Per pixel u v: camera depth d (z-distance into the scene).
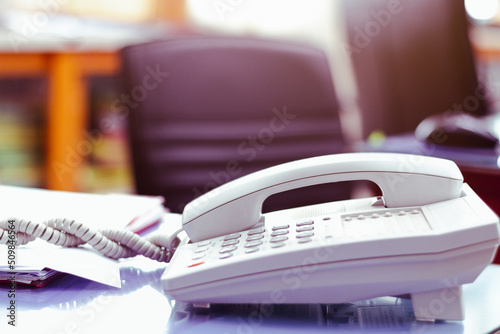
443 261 0.49
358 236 0.50
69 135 2.63
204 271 0.53
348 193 1.43
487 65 2.45
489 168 1.03
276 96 1.39
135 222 0.79
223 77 1.34
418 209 0.56
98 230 0.68
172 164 1.27
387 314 0.54
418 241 0.48
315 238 0.52
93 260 0.66
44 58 2.54
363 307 0.56
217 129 1.32
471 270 0.49
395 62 1.45
